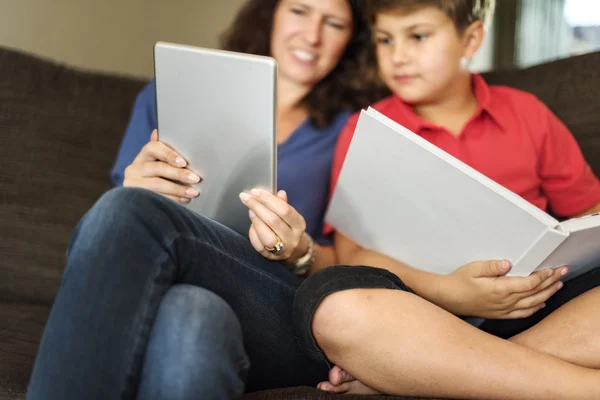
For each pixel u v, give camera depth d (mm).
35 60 1620
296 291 1014
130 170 1147
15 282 1451
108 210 863
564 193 1400
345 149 1413
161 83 1074
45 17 2170
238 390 835
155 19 2535
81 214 1542
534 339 1009
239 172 1043
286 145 1473
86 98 1616
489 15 1437
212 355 799
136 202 878
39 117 1561
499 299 1058
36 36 2152
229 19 2631
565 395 907
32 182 1524
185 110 1058
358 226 1192
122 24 2426
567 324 1007
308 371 1081
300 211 1441
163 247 880
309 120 1500
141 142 1482
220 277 971
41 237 1496
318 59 1463
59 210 1529
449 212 1021
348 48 1533
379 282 978
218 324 824
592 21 3271
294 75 1471
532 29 3305
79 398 788
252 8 1585
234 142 1024
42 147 1546
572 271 1085
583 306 1018
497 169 1361
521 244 978
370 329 927
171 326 814
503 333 1135
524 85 1530
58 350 806
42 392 799
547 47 3316
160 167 1104
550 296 1088
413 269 1176
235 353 842
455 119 1416
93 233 851
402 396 921
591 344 985
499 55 3342
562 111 1471
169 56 1047
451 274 1109
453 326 935
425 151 970
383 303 938
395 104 1441
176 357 796
